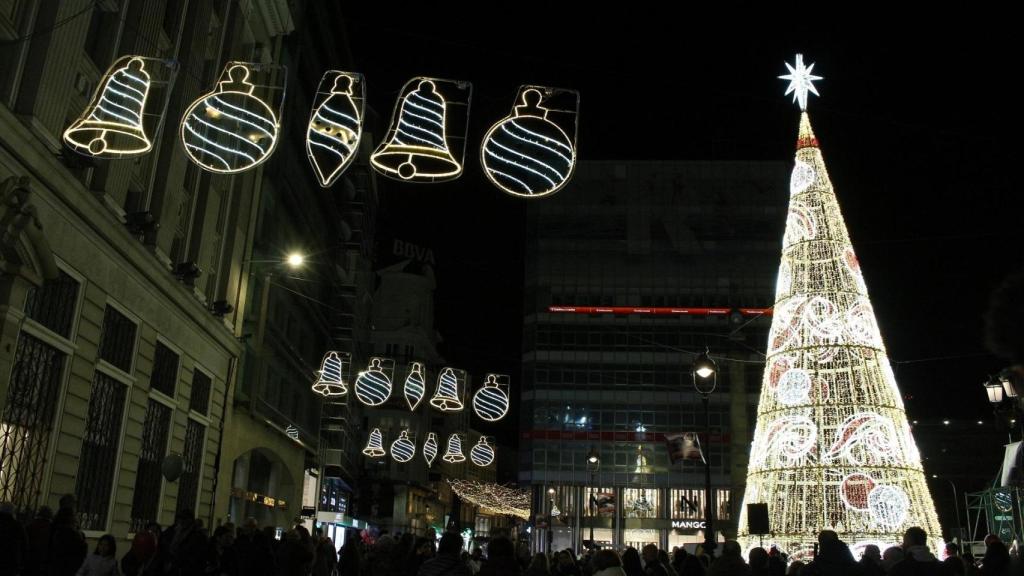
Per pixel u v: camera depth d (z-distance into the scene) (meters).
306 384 46.34
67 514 11.34
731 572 8.96
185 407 25.27
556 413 72.12
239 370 31.97
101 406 19.48
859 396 26.39
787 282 28.23
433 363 105.06
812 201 28.62
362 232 62.22
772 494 26.31
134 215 20.55
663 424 71.31
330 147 11.99
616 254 76.62
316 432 49.41
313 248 47.19
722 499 68.69
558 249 76.94
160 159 22.88
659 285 75.50
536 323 74.81
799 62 29.44
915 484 25.47
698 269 75.81
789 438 26.17
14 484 15.55
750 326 73.75
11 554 8.08
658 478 69.44
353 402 67.44
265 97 32.47
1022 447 23.50
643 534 68.06
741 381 71.88
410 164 11.95
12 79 15.48
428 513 98.75
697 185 78.19
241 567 12.63
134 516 21.88
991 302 1.99
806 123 29.75
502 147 11.97
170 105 23.23
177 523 15.46
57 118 16.67
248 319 33.62
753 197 77.69
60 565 10.84
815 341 26.94
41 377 16.47
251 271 33.81
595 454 37.41
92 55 18.97
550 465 70.50
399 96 12.09
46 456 16.55
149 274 21.42
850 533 24.56
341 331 57.22
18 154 14.67
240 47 30.42
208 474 28.03
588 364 73.38
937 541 25.12
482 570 8.20
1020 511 25.61
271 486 41.00
